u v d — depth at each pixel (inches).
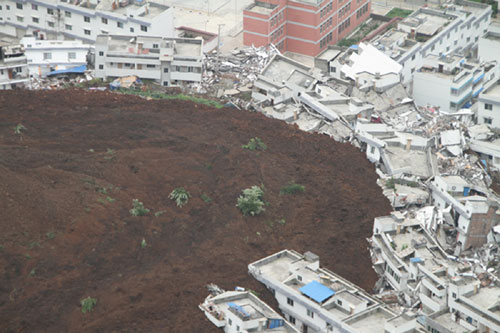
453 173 5989.2
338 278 4591.5
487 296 4522.6
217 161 5920.3
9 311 4468.5
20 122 6190.9
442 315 4527.6
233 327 4296.3
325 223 5398.6
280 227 5334.6
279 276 4697.3
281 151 6190.9
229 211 5369.1
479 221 5359.3
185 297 4626.0
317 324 4379.9
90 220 5093.5
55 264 4790.8
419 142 6190.9
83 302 4520.2
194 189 5565.9
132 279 4739.2
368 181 5930.1
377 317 4298.7
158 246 5032.0
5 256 4751.5
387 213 5546.3
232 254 4992.6
